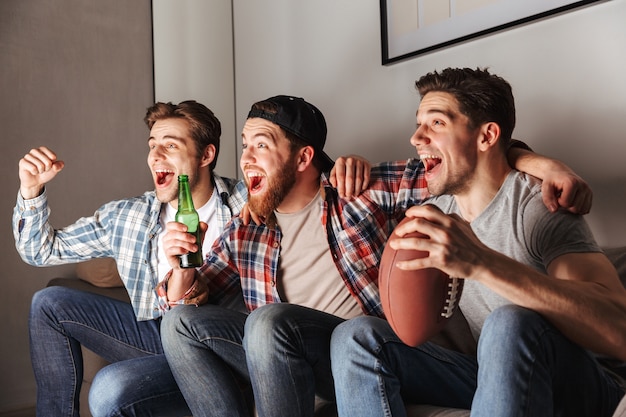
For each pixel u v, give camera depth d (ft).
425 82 4.86
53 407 6.59
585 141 5.78
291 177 5.57
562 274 3.92
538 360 3.46
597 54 5.64
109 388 5.77
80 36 9.96
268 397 4.50
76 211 9.84
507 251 4.42
